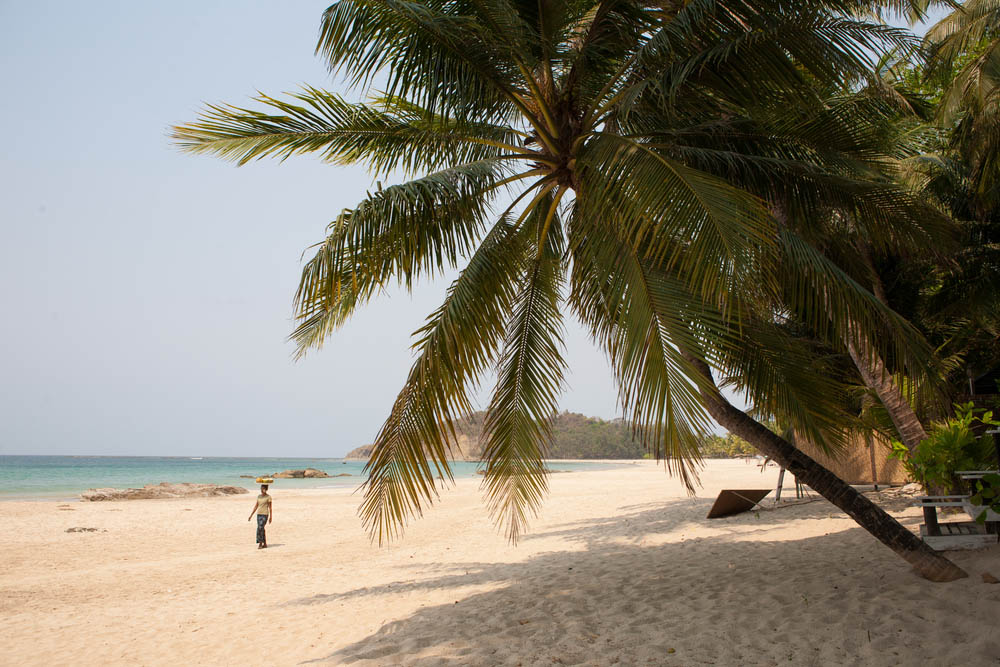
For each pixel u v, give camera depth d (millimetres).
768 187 6078
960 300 10453
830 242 7637
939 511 9172
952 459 5738
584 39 6137
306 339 7469
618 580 6969
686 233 4508
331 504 23609
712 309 4801
